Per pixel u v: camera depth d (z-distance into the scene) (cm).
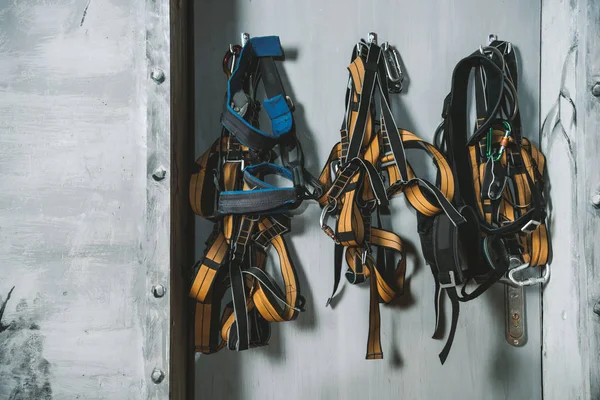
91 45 109
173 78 111
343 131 127
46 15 109
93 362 108
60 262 108
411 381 134
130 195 108
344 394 132
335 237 123
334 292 127
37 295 108
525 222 120
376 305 124
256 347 128
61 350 108
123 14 108
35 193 109
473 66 131
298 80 132
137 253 108
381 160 130
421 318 134
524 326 135
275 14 131
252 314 124
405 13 134
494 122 124
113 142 108
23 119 109
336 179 123
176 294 114
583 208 116
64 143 109
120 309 108
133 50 108
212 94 130
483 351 135
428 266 134
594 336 114
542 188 127
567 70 123
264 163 122
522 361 135
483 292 133
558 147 126
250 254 125
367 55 128
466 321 135
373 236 127
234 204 118
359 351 133
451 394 134
